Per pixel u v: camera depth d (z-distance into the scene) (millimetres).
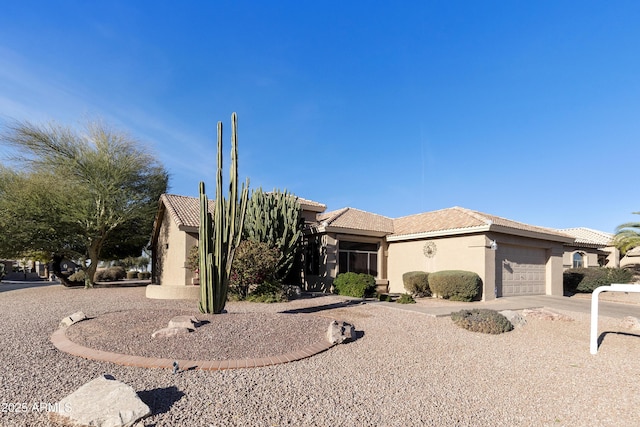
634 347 9633
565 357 8648
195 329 8344
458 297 17656
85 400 4559
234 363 6848
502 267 19734
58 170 23172
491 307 15758
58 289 23578
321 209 26281
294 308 14102
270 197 19609
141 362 6680
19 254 24750
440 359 8062
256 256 15961
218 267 10133
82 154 23797
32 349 7496
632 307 17656
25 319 10797
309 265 22766
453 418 5160
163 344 7566
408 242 22500
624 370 7695
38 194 21625
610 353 9047
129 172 24484
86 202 22453
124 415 4426
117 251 29609
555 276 22844
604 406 5797
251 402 5289
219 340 7867
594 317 9180
